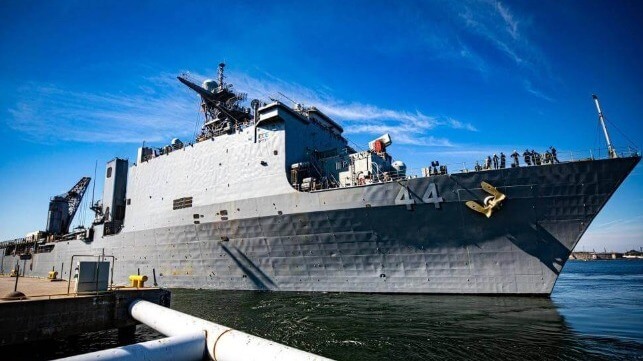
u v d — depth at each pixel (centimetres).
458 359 1229
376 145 2977
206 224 2873
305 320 1786
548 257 1994
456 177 2070
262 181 2731
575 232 1941
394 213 2203
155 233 3253
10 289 1852
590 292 3066
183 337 1031
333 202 2328
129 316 1639
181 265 3050
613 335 1448
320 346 1396
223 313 1973
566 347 1316
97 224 4041
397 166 2852
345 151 2853
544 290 2008
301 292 2508
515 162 2005
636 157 1773
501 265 2075
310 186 2486
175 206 3216
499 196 1998
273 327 1673
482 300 2034
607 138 1870
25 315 1332
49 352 1436
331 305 2083
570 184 1911
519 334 1479
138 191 3647
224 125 3553
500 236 2056
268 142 2784
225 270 2814
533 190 1970
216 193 2967
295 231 2480
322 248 2428
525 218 2005
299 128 2936
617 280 4641
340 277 2408
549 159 1958
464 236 2114
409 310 1897
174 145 3562
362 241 2319
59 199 5409
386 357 1265
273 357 831
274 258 2594
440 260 2183
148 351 919
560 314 1769
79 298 1488
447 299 2089
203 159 3141
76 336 1683
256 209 2617
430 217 2144
